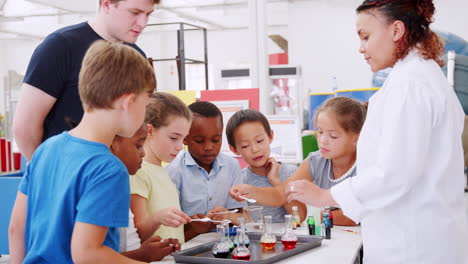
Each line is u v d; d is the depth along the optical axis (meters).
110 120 1.13
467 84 3.46
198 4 10.98
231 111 2.88
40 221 1.15
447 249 1.37
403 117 1.34
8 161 5.54
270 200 2.01
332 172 2.09
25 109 1.70
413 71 1.39
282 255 1.44
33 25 11.46
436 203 1.37
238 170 2.16
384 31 1.44
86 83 1.13
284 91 6.50
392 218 1.40
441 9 7.95
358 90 3.07
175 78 14.02
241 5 11.31
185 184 2.01
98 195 1.07
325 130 1.95
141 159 1.45
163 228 1.77
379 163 1.36
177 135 1.73
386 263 1.41
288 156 2.61
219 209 1.89
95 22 1.80
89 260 1.05
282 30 11.48
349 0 8.71
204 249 1.56
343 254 1.52
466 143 3.12
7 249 2.06
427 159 1.37
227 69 5.06
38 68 1.69
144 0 1.69
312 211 2.01
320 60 9.00
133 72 1.12
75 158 1.12
